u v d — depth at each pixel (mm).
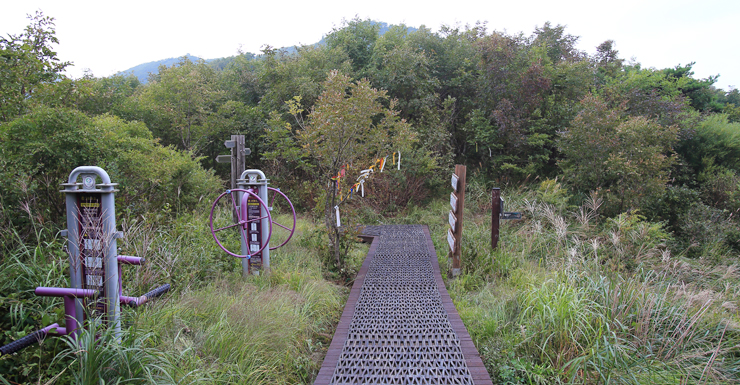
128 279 3463
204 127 10086
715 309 3885
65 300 2430
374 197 9656
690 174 10133
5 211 3479
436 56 11672
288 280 4398
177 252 4211
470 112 11195
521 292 4223
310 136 5066
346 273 5332
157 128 10117
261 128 10219
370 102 5047
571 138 8453
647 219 7914
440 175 10305
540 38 13172
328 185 5473
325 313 3977
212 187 7434
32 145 4133
